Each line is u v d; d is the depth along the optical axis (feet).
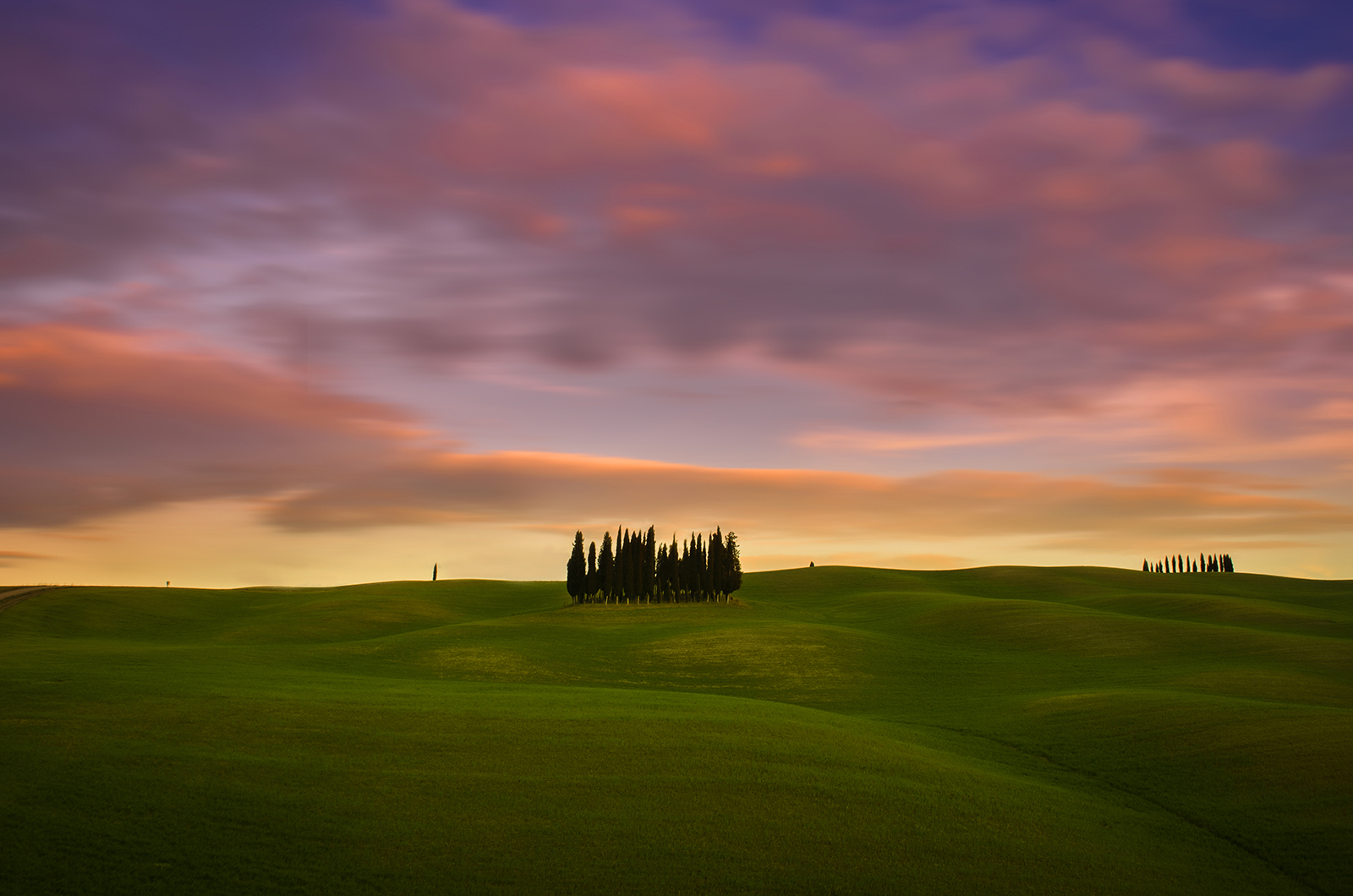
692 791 112.57
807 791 114.42
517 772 116.98
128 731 126.21
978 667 274.36
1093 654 294.66
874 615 435.53
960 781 126.52
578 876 89.45
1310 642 290.56
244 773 110.93
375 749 123.95
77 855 87.20
